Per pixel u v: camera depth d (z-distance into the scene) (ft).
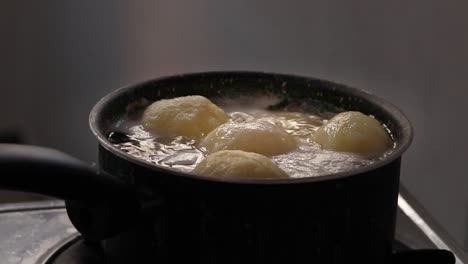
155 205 1.91
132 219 1.95
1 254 2.29
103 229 1.99
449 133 3.48
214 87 2.43
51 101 4.99
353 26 3.77
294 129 2.32
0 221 2.42
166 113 2.25
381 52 3.67
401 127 2.15
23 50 4.86
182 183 1.88
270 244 1.89
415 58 3.53
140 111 2.32
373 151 2.18
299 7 3.97
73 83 4.89
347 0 3.75
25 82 4.95
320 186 1.88
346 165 2.12
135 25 4.56
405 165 3.64
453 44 3.37
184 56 4.51
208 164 1.97
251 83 2.43
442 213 3.58
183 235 1.92
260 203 1.86
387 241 2.07
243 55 4.31
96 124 2.06
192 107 2.27
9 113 5.04
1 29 4.80
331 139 2.20
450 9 3.34
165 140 2.22
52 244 2.34
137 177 1.93
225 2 4.23
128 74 4.73
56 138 5.09
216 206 1.87
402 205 2.61
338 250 1.94
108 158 2.01
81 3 4.63
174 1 4.37
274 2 4.04
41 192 1.91
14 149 1.91
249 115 2.41
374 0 3.63
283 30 4.08
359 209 1.94
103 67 4.78
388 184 2.00
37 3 4.70
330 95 2.38
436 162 3.56
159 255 1.97
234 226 1.88
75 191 1.92
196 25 4.38
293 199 1.87
